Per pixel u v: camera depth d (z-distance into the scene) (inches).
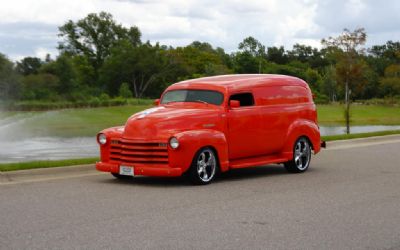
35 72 5556.1
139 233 280.2
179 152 416.5
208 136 433.1
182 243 262.7
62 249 251.4
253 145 475.2
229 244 261.9
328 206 350.3
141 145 424.2
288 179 465.4
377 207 348.2
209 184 436.1
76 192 394.0
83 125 1920.5
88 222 303.0
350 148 723.4
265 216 320.5
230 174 497.0
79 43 5339.6
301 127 510.0
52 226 293.6
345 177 476.4
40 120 2180.1
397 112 2992.1
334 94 4010.8
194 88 474.3
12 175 447.5
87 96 4020.7
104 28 5364.2
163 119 426.9
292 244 263.0
